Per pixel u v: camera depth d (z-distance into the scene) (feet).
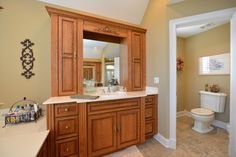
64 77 6.09
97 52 8.15
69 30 6.17
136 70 8.26
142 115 7.11
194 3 6.25
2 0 5.80
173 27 6.82
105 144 6.04
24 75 6.21
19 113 5.60
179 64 11.91
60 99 5.46
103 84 8.37
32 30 6.28
